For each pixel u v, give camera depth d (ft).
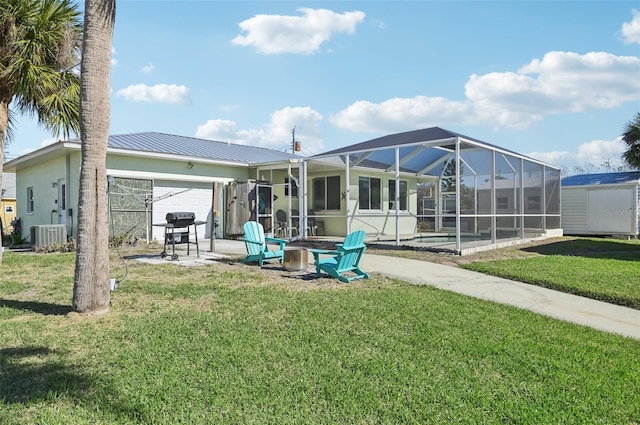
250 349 12.42
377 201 56.85
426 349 12.82
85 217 15.89
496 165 39.50
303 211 45.80
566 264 29.96
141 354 11.94
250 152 62.54
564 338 14.49
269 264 28.43
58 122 31.27
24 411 8.80
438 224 52.85
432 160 49.60
